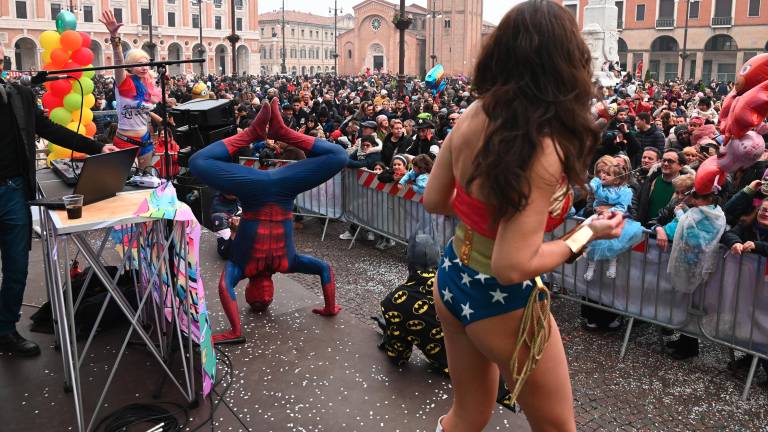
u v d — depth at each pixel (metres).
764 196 4.12
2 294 3.55
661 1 60.56
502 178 1.42
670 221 4.61
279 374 3.45
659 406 3.73
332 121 12.74
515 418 3.02
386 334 3.69
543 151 1.43
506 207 1.47
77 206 2.74
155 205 2.94
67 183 3.57
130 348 3.69
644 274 4.48
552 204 1.57
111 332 3.89
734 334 4.06
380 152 8.14
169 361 3.52
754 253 3.93
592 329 4.95
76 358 2.75
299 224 8.20
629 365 4.32
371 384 3.37
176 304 3.29
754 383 4.06
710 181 3.90
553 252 1.55
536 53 1.44
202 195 6.48
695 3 58.84
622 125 7.96
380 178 6.83
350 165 7.30
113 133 8.19
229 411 3.08
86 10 63.31
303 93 16.67
